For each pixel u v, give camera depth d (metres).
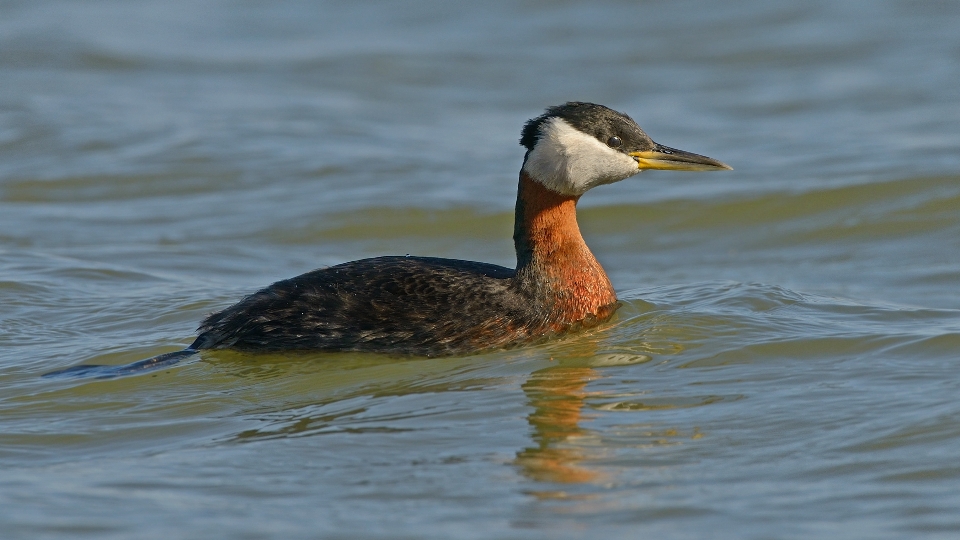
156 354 13.85
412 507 9.75
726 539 9.12
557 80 30.30
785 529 9.25
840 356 13.16
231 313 13.63
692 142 25.44
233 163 24.06
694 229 21.14
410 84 30.27
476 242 20.59
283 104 28.34
